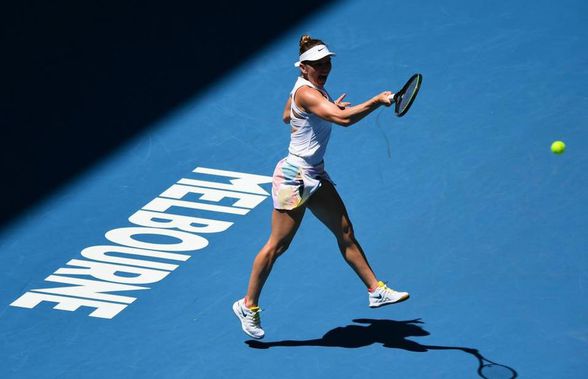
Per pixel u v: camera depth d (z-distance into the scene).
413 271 32.66
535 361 28.66
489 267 32.53
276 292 32.19
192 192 37.00
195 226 35.34
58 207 36.88
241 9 47.25
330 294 32.00
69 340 30.77
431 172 37.06
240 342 30.27
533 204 35.09
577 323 29.95
